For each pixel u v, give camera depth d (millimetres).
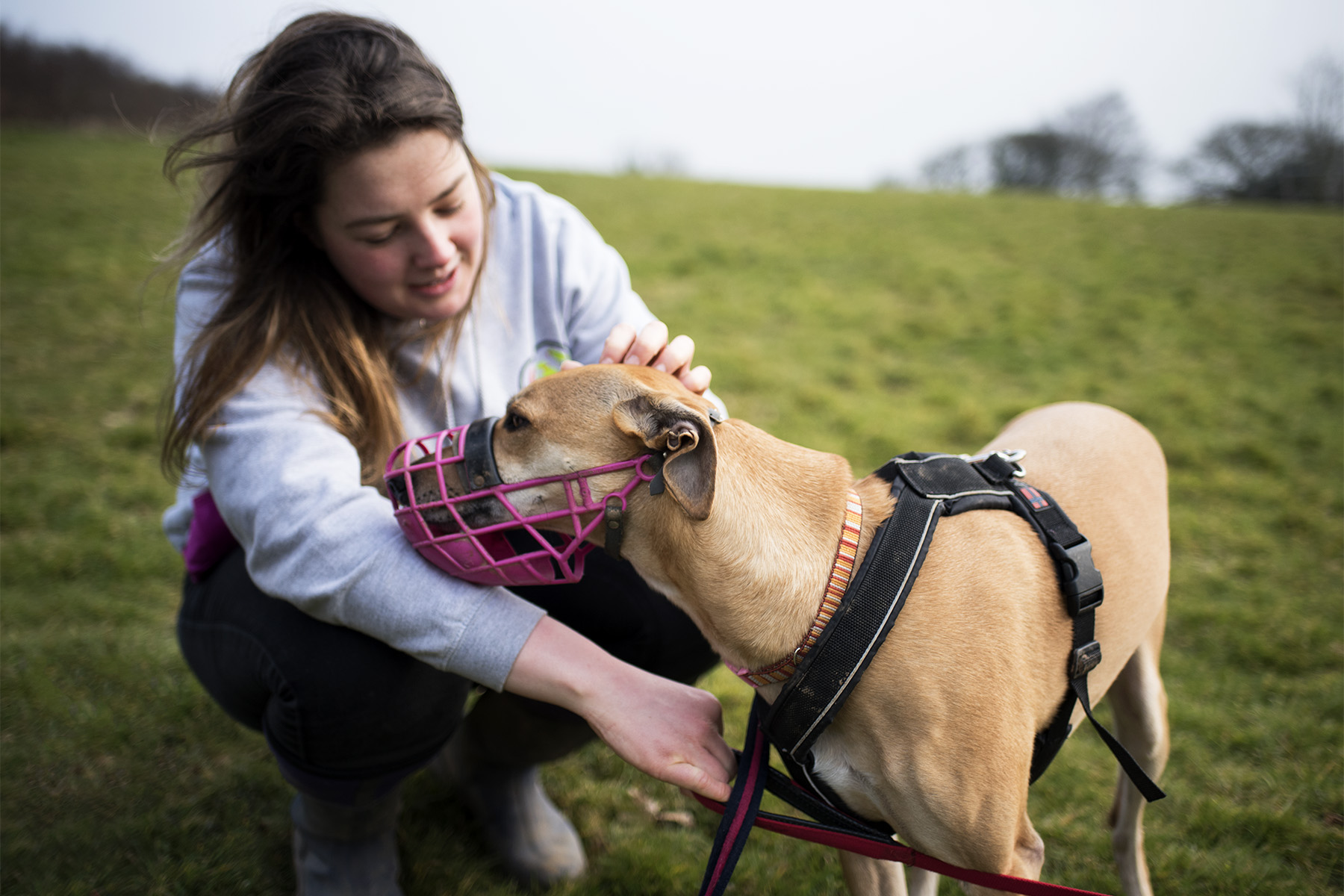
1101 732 1707
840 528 1674
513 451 1677
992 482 1836
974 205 14258
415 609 1626
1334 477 4934
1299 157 31109
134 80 20141
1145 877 2199
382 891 2098
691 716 1624
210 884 2234
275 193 1783
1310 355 7082
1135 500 2100
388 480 1716
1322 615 3559
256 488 1703
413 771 1988
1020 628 1652
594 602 2074
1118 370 6582
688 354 2002
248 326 1836
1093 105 38375
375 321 2053
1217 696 3074
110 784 2547
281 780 2605
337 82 1682
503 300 2246
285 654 1806
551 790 2645
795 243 10617
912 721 1549
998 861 1589
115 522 3939
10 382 5418
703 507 1532
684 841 2451
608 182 15281
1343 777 2672
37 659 3010
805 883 2281
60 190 10914
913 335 7305
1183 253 10648
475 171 2059
